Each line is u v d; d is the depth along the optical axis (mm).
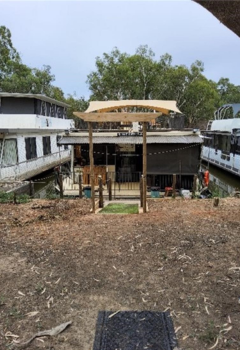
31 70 32156
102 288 3207
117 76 29953
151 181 11203
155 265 3748
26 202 8062
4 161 13852
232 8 2176
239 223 5410
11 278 3443
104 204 8133
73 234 4969
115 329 2498
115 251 4195
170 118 15828
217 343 2320
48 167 18031
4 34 31000
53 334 2441
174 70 31391
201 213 6238
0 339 2400
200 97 32281
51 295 3072
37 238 4820
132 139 10828
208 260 3861
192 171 10828
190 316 2680
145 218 5875
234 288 3148
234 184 16203
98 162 12195
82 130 11969
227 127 19156
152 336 2400
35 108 19453
